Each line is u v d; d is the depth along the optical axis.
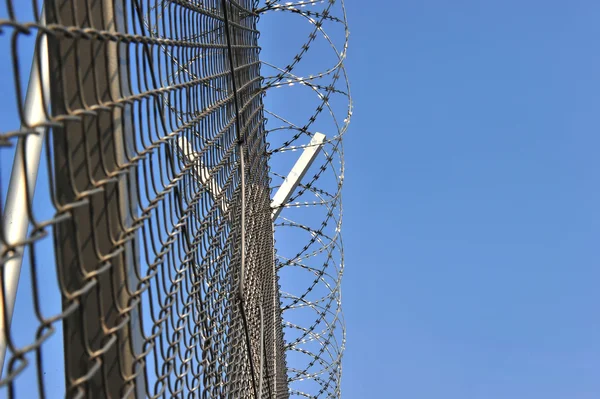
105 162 1.90
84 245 1.83
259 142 6.04
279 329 7.38
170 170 2.46
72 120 1.52
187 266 2.57
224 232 3.63
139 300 1.99
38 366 1.34
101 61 1.94
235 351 3.80
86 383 1.70
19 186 2.36
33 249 1.34
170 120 2.57
